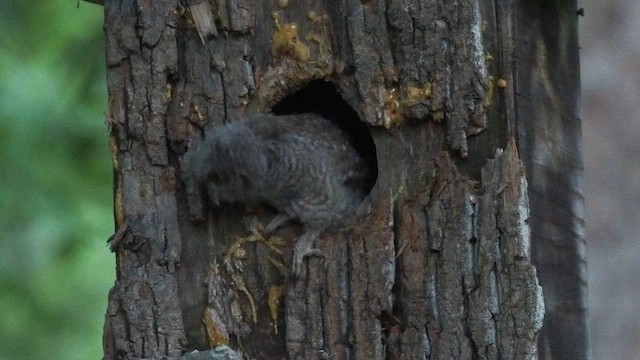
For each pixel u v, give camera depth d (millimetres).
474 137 9633
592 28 15391
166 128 10094
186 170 10016
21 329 15945
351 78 9906
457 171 9633
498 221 9453
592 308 15109
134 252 10055
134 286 9969
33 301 15992
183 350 9961
